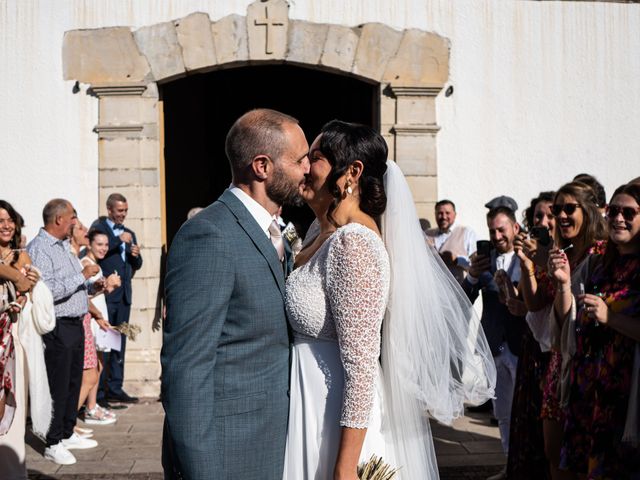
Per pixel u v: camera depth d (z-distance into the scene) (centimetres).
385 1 770
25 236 689
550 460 368
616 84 793
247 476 233
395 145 771
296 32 761
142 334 753
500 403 515
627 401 311
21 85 757
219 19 757
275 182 247
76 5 754
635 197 321
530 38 785
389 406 256
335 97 1314
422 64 775
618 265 333
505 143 786
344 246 233
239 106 1359
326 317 240
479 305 762
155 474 502
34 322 462
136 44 755
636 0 790
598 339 329
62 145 759
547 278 391
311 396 243
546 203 473
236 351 235
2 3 754
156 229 762
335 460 238
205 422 222
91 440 578
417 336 257
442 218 722
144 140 759
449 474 498
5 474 438
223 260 230
